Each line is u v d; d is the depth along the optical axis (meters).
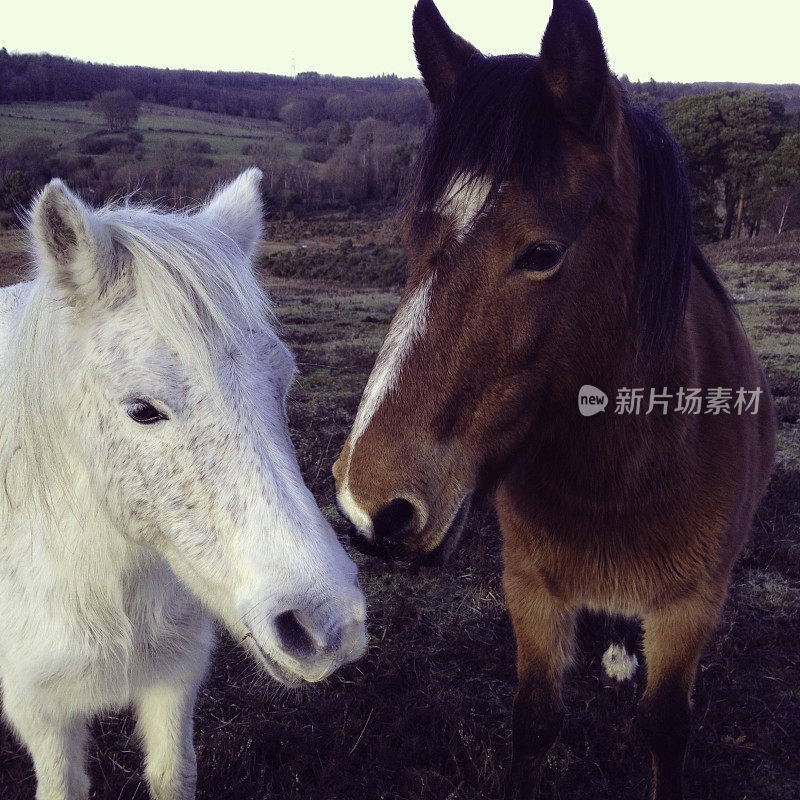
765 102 35.91
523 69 1.50
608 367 1.72
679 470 1.92
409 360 1.45
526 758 2.30
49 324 1.67
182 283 1.50
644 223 1.70
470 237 1.43
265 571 1.42
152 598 2.00
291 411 6.37
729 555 2.11
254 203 2.01
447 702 2.89
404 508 1.47
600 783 2.54
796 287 15.59
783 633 3.31
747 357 2.51
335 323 12.24
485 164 1.41
